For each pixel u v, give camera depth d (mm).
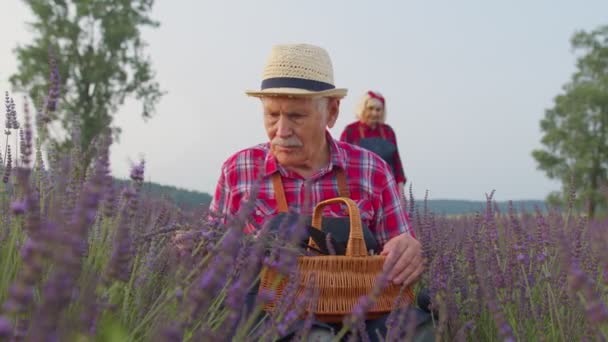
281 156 3098
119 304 1904
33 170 2203
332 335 2385
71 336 1278
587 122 54625
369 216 3281
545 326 2854
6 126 2457
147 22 39969
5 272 1627
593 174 52594
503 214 4836
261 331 1999
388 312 2604
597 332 1692
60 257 983
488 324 2920
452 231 4859
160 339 1253
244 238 2090
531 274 3279
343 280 2486
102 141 1559
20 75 34781
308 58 3096
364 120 7895
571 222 4074
